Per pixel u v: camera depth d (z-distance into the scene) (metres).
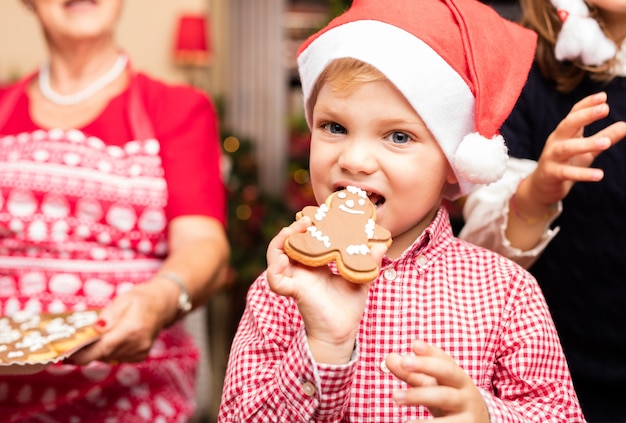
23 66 4.74
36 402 1.54
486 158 1.07
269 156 5.36
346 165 1.04
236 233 4.50
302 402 0.95
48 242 1.58
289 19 5.39
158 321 1.44
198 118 1.68
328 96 1.06
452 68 1.07
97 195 1.58
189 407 1.65
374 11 1.08
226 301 4.61
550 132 1.42
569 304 1.44
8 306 1.57
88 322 1.40
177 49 4.89
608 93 1.37
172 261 1.55
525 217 1.33
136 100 1.65
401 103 1.04
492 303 1.10
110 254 1.61
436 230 1.14
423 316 1.08
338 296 0.95
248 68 5.33
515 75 1.14
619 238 1.37
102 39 1.68
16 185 1.57
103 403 1.58
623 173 1.34
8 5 4.71
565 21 1.33
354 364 0.95
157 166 1.62
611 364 1.43
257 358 1.06
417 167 1.05
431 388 0.87
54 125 1.63
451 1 1.12
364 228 0.98
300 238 0.96
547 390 1.06
